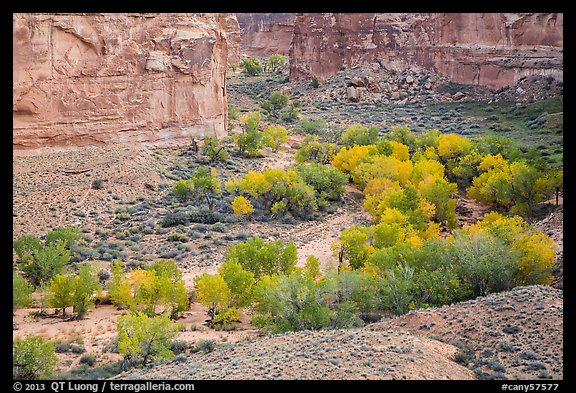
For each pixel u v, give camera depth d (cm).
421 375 2408
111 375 3034
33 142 6600
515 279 3822
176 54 7844
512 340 2869
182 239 5647
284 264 4344
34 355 3020
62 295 3997
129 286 4097
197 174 6750
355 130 8838
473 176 6931
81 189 6262
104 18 7119
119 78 7288
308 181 6919
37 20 6562
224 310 3925
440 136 8131
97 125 7094
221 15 8600
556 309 3023
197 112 8175
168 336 3272
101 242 5469
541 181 5662
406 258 4047
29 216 5647
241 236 5762
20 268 4603
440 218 5759
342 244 4681
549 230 4753
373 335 2802
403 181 6762
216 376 2494
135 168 6794
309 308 3441
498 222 4412
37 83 6569
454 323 3066
